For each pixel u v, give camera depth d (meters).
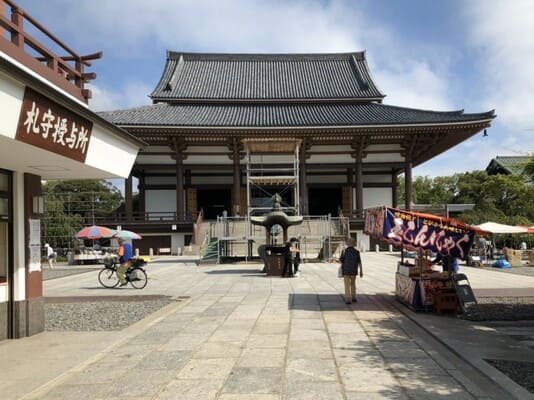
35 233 8.80
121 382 5.73
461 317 9.66
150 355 6.96
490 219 33.47
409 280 10.92
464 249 9.98
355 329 8.63
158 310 11.16
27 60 7.13
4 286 8.22
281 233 30.20
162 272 21.22
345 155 38.47
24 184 8.55
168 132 34.62
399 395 5.19
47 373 6.14
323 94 43.66
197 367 6.30
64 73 8.98
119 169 9.18
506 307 11.09
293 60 50.59
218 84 46.22
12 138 5.51
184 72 47.94
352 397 5.13
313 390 5.36
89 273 22.81
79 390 5.46
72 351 7.29
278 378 5.79
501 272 21.14
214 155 37.78
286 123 35.44
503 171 54.97
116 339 8.05
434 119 34.59
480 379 5.80
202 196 41.91
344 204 40.66
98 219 36.09
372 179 40.66
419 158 43.31
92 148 7.78
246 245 26.86
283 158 37.97
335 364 6.38
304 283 16.23
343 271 11.70
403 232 10.12
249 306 11.40
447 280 10.23
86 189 51.53
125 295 14.20
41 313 8.82
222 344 7.54
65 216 39.41
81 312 11.16
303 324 9.10
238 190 37.09
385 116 37.09
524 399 4.99
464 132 35.25
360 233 36.47
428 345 7.45
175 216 37.12
